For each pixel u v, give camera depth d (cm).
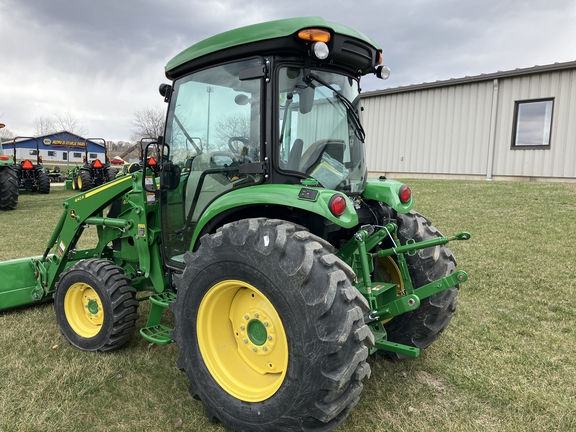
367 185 318
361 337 212
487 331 374
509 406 272
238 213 286
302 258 220
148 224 362
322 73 282
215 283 253
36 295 425
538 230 686
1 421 254
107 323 335
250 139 276
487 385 294
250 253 233
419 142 1306
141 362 329
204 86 301
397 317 323
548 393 283
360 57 284
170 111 329
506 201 884
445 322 321
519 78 1105
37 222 935
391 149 1373
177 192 331
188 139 317
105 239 405
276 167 263
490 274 511
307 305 214
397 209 299
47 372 310
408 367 322
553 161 1074
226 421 249
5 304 412
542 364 320
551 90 1058
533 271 516
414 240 319
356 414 267
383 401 281
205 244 256
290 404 223
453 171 1248
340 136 298
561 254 573
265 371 249
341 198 235
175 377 309
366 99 1417
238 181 285
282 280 222
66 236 407
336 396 214
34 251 649
